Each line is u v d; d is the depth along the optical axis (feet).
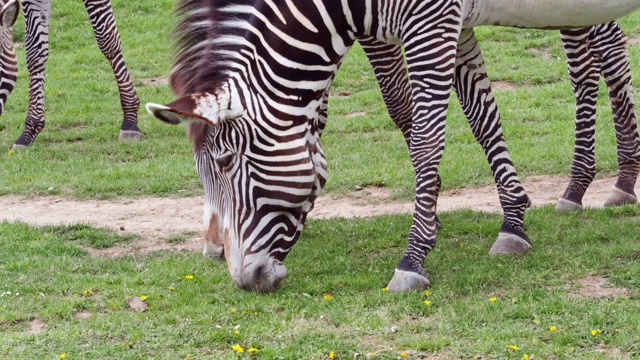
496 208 63.62
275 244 44.24
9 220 65.67
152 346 40.29
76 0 145.48
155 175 77.30
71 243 58.85
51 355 39.63
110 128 94.53
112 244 59.47
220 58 42.65
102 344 40.68
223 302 45.21
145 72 119.14
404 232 56.80
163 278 49.42
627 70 59.93
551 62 112.16
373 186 71.87
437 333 40.24
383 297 44.34
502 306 42.45
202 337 40.91
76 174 78.95
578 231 53.62
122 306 45.65
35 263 53.31
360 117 94.17
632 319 39.63
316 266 50.39
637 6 49.96
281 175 42.70
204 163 44.16
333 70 44.04
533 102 95.04
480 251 51.26
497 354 37.73
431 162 44.34
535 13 46.83
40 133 94.17
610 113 87.10
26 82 115.65
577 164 58.95
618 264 47.19
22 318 44.37
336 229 58.54
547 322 40.50
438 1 43.06
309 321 42.34
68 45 131.95
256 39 42.52
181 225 64.44
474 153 78.54
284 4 42.34
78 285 48.49
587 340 38.50
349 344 39.37
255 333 41.06
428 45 43.50
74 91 110.83
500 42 123.03
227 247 44.52
